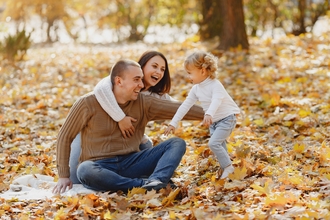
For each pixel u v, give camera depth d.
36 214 4.09
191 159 5.44
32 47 20.00
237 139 5.91
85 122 4.64
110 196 4.25
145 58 5.07
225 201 4.05
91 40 24.95
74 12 26.69
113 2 24.86
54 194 4.57
